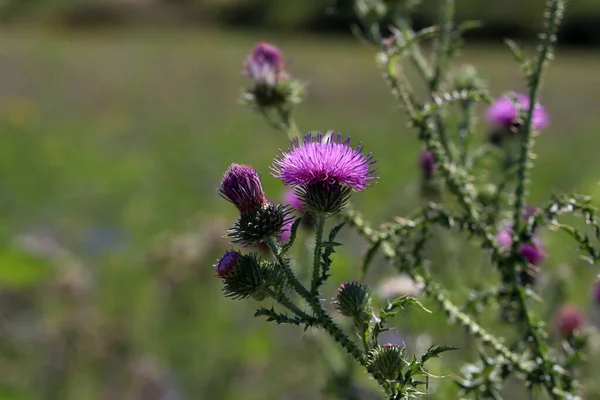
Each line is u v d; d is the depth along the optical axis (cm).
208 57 391
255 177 38
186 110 252
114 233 125
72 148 195
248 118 233
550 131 206
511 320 45
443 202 51
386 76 46
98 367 74
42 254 92
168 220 133
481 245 44
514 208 43
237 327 81
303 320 35
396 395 33
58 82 301
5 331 78
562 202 41
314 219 36
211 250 83
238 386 72
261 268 36
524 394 51
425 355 33
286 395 70
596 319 62
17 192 153
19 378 73
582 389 48
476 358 52
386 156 167
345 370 50
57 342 75
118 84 302
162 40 500
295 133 49
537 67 43
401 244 44
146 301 88
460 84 50
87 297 86
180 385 73
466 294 51
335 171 36
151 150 194
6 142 200
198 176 168
